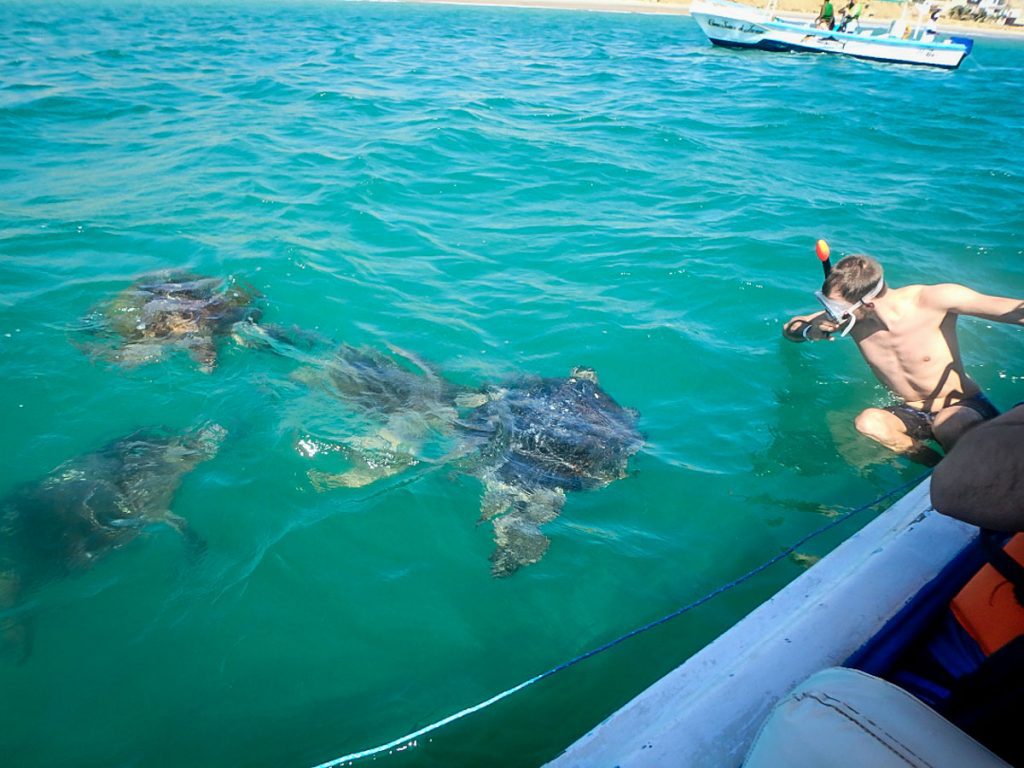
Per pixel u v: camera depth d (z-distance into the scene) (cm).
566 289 723
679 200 958
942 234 866
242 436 507
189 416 524
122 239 767
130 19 2797
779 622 266
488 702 326
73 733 317
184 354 589
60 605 380
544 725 326
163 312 628
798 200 967
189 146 1084
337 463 490
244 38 2322
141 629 370
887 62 2381
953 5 5031
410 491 471
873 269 542
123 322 618
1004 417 177
